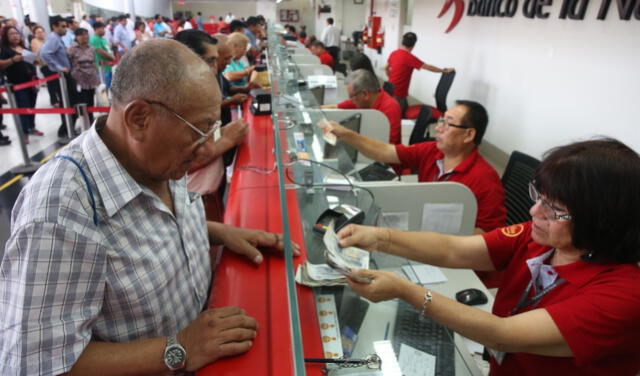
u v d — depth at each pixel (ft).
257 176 5.29
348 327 2.97
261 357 2.39
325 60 22.24
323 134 7.13
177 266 2.77
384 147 7.57
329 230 3.59
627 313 2.54
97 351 2.17
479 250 3.76
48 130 17.24
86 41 17.51
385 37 32.86
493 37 14.69
